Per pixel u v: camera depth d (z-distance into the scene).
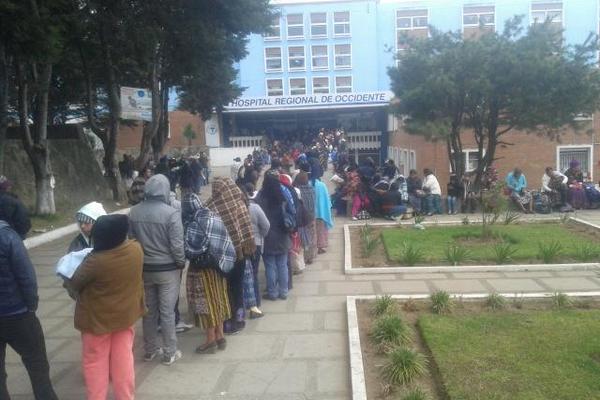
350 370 5.52
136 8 18.52
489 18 52.59
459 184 16.61
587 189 16.38
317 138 45.50
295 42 55.19
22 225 5.56
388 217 15.20
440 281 8.74
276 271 7.98
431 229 12.99
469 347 5.78
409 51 16.78
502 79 15.26
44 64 14.71
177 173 20.98
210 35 19.81
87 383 4.67
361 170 16.55
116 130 20.81
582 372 5.15
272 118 50.75
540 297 7.53
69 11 15.41
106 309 4.59
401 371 5.26
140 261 4.78
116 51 20.02
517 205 15.91
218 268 5.89
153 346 5.96
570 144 22.50
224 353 6.16
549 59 14.85
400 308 7.26
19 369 5.86
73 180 19.75
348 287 8.56
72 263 4.62
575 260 9.57
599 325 6.34
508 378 5.08
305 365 5.81
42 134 15.80
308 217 9.22
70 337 6.85
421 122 16.11
